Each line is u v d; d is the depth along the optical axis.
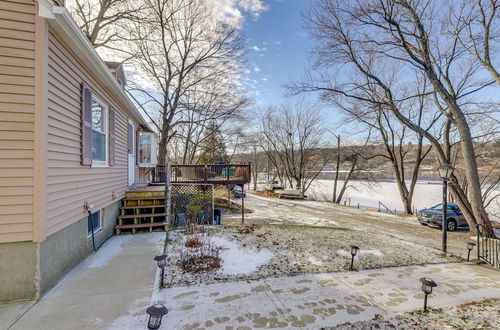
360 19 9.61
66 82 3.58
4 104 2.79
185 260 4.35
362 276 4.20
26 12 2.89
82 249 4.24
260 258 4.76
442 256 5.83
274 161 29.86
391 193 28.91
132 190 7.20
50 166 3.13
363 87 11.74
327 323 2.77
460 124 9.68
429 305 3.35
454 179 10.33
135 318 2.65
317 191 31.84
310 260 4.82
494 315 3.16
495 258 6.04
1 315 2.59
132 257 4.45
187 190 9.30
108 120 5.47
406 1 8.98
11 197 2.81
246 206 16.08
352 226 10.52
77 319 2.58
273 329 2.62
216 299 3.18
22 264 2.87
